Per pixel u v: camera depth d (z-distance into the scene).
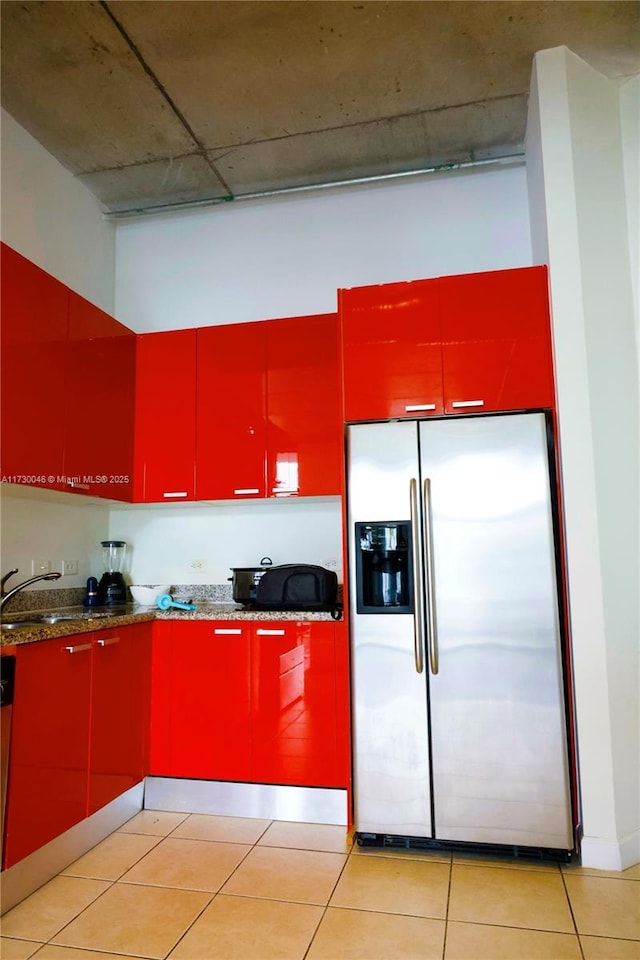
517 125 3.30
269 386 3.32
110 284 3.97
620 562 2.52
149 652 3.01
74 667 2.46
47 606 3.21
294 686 2.83
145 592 3.44
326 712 2.79
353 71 2.92
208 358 3.43
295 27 2.66
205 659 2.95
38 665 2.25
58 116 3.16
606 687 2.40
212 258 3.90
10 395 2.53
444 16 2.62
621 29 2.67
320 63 2.86
